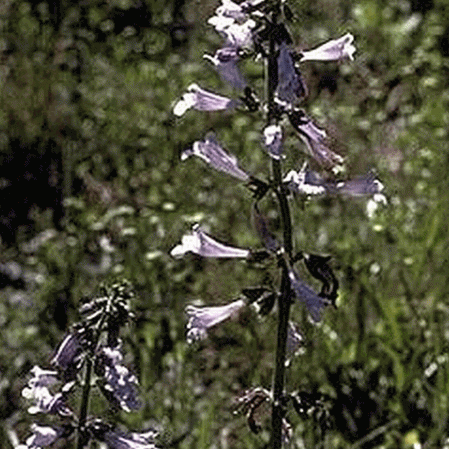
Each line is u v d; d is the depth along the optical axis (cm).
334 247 965
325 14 1652
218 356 879
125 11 1691
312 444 756
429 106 1363
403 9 1692
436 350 834
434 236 948
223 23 464
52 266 1036
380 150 1233
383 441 816
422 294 927
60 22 1622
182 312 905
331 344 857
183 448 771
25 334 938
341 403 830
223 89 1434
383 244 966
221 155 485
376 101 1361
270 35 461
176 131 1308
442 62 1520
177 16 1675
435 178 1120
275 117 468
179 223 1039
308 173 472
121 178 1231
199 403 829
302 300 470
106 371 465
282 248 479
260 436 773
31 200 1245
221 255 489
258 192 474
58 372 481
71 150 1237
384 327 881
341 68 1442
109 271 981
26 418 827
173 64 1534
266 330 881
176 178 1200
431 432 801
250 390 498
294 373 832
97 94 1423
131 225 1044
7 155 1279
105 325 467
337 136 1253
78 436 477
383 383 843
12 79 1430
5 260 1129
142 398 798
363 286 880
